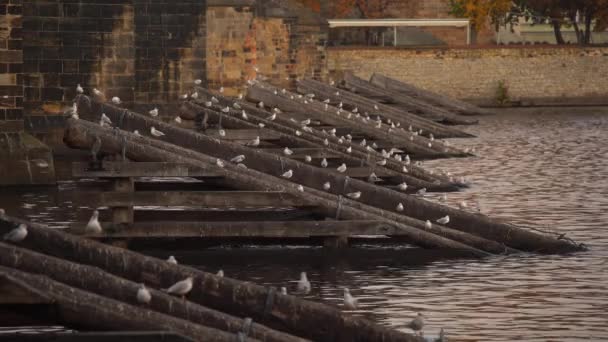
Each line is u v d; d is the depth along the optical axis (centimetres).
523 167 7169
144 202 3931
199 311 2481
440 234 4106
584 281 3662
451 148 7875
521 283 3634
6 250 2542
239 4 10900
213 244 4159
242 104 6600
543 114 12950
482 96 14362
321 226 4009
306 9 12056
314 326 2669
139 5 8800
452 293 3494
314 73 12088
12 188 5856
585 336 3008
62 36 7675
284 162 4488
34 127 7612
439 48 14238
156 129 4525
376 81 12812
